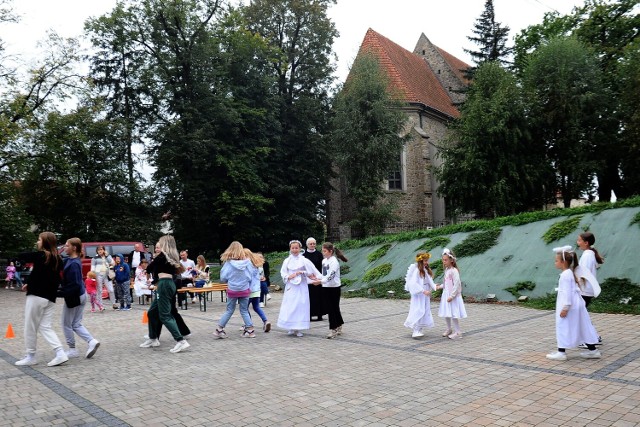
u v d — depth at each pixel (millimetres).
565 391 5742
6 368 7797
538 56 30406
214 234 34688
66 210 35406
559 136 29594
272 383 6508
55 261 7965
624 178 31359
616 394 5559
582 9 36156
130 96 36438
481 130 29062
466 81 48125
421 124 40719
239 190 33500
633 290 11828
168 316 8758
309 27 38219
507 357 7570
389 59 41562
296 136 37188
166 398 5969
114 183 35438
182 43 32781
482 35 40031
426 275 9656
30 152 31016
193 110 31984
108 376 7133
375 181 32188
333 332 9844
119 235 34750
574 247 14172
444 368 7047
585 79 28828
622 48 32938
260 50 35594
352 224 32281
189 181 32250
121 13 33531
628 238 13352
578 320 7242
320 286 12492
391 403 5539
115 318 14070
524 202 30938
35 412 5559
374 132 32062
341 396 5855
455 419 4965
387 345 8906
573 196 30812
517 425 4742
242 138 34688
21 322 13883
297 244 10219
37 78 30016
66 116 32688
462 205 31375
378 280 18672
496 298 14156
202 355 8453
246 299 10250
